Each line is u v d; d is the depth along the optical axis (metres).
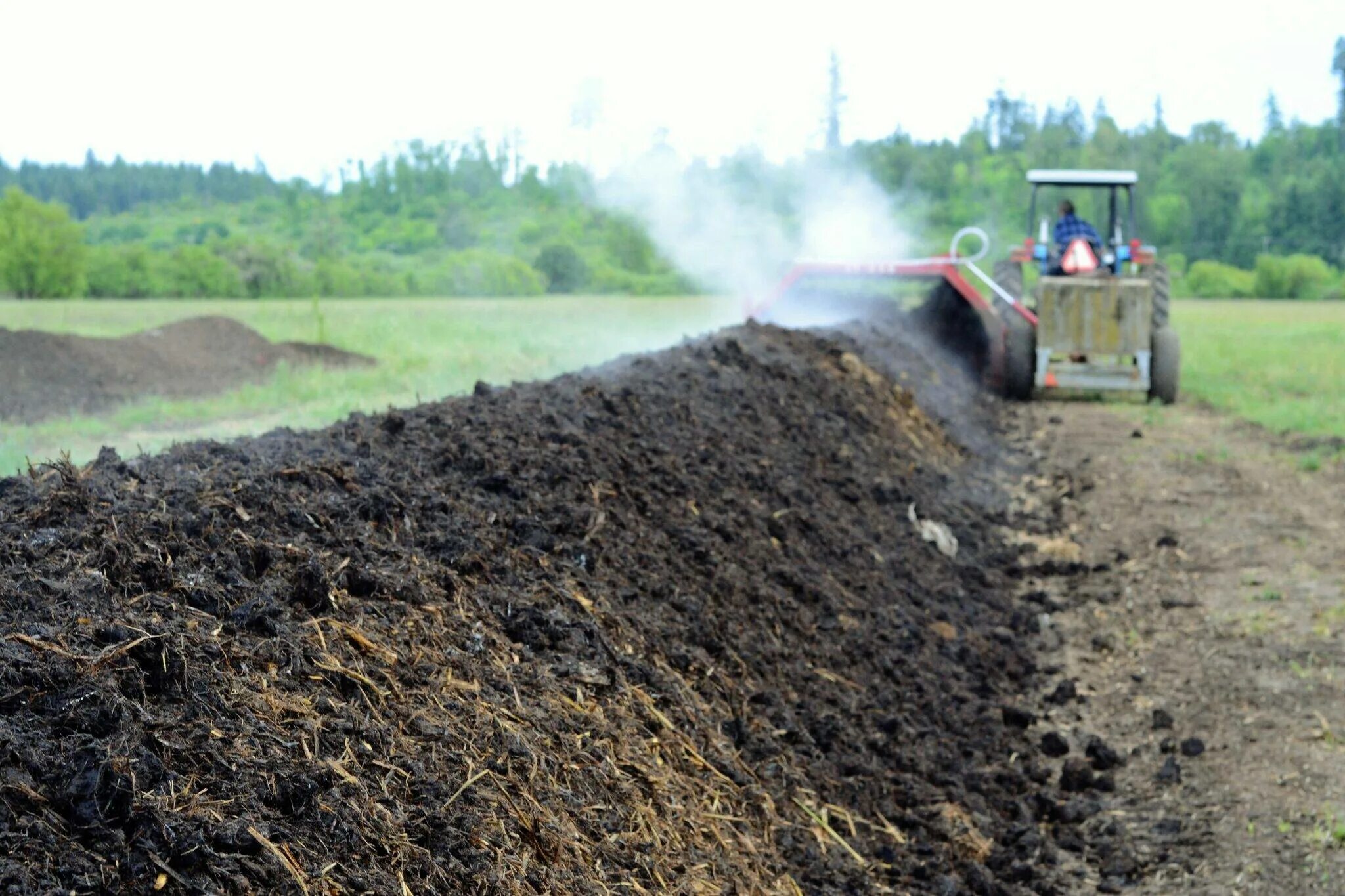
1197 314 35.62
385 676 3.09
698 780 3.66
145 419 11.24
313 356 16.41
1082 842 4.30
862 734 4.64
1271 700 5.35
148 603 2.94
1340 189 60.44
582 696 3.58
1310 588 6.82
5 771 2.19
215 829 2.30
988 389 14.33
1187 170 63.59
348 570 3.52
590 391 6.39
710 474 6.11
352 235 69.12
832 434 8.40
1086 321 13.53
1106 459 10.58
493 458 4.93
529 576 4.13
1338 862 4.04
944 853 4.06
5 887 1.98
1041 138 67.88
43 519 3.26
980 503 8.91
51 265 44.94
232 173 115.25
